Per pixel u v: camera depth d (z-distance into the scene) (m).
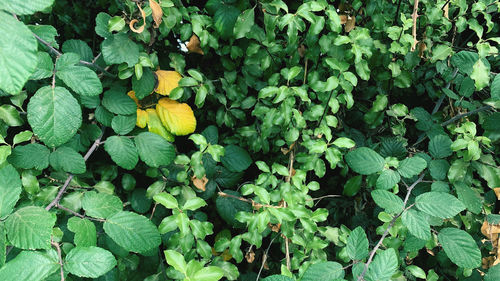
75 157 1.17
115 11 1.68
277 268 1.75
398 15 1.60
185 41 1.52
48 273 0.86
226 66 1.57
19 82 0.62
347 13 1.50
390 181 1.26
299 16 1.32
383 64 1.53
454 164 1.33
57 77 1.07
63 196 1.35
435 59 1.56
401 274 1.41
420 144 1.79
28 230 0.85
